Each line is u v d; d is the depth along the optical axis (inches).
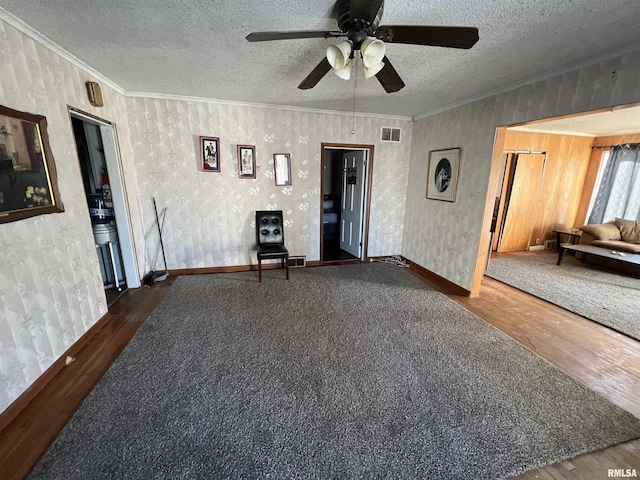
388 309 120.7
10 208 65.0
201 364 83.1
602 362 87.4
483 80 109.3
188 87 125.0
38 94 76.5
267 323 107.2
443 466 54.6
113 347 91.6
